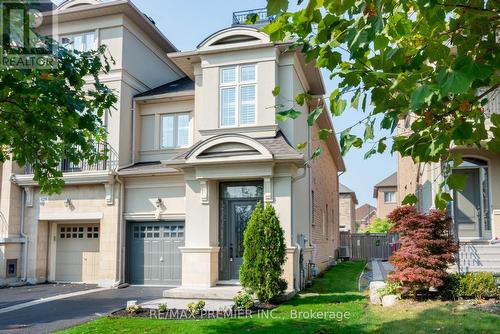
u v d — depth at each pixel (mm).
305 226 15258
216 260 13086
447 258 9648
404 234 10367
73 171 16016
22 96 5312
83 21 16672
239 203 13453
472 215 13352
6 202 16281
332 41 3371
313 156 3803
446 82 2305
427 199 14336
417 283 9656
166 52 19562
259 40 13922
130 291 13883
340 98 3303
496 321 7383
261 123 13648
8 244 15953
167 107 16562
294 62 14297
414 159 3590
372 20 2795
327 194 22359
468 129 3076
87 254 16547
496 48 3088
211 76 14297
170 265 15352
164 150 16359
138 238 15789
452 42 3270
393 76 3068
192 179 13336
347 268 21031
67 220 16375
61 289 14555
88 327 8312
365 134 3219
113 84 16062
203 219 13039
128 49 16609
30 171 16609
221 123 14031
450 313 8180
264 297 10453
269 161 12359
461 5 2916
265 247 10617
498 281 10211
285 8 2916
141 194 15734
